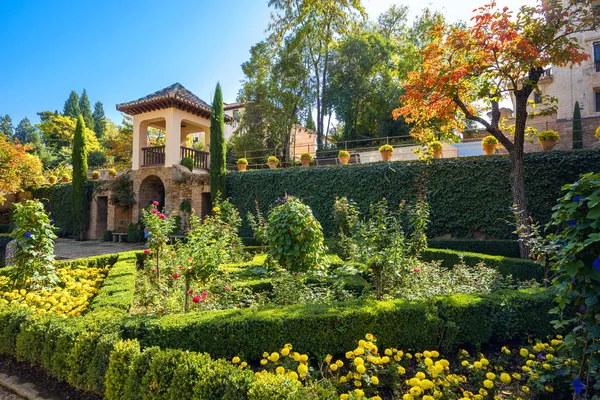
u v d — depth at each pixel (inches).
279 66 772.0
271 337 123.4
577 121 553.9
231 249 305.6
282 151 830.5
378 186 462.6
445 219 419.5
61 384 124.0
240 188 569.3
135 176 655.8
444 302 138.8
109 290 191.0
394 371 102.3
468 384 107.3
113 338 113.9
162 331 119.6
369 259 169.0
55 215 757.3
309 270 187.6
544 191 367.9
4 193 783.1
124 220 675.4
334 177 494.6
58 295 183.9
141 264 325.1
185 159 626.8
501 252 366.9
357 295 193.0
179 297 185.6
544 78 658.8
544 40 282.2
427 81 328.5
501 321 140.3
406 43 896.3
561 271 92.9
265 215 541.0
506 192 389.4
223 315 131.0
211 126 575.8
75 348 117.3
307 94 834.8
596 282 84.4
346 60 867.4
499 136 336.2
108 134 1662.2
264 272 229.5
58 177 858.8
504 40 289.0
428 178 434.3
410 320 130.6
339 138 1014.4
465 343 137.9
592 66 618.8
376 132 919.0
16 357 140.5
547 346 118.4
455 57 335.9
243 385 82.1
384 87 919.7
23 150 707.4
